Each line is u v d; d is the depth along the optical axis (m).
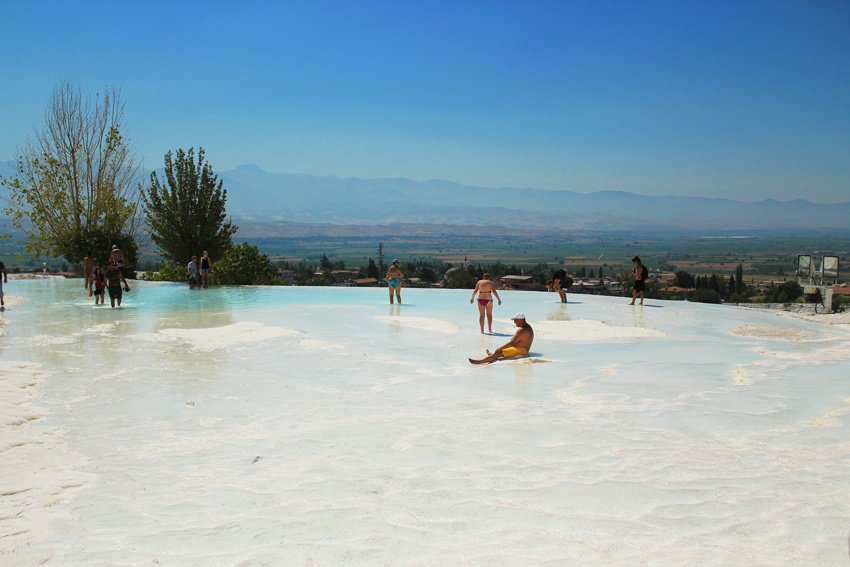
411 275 105.00
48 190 38.59
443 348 14.60
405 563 4.42
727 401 9.50
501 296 28.80
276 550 4.66
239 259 43.84
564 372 11.95
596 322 19.14
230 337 15.84
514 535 4.86
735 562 4.34
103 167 39.66
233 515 5.34
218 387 10.72
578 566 4.33
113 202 39.59
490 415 8.77
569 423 8.27
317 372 11.95
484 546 4.67
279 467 6.63
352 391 10.41
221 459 6.95
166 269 42.94
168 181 40.94
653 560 4.40
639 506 5.40
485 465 6.58
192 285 32.69
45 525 5.15
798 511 5.23
